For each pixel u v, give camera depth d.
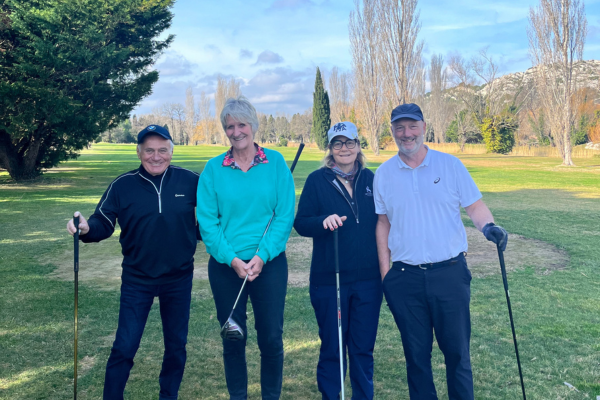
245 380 2.98
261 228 2.80
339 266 2.84
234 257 2.69
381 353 3.80
